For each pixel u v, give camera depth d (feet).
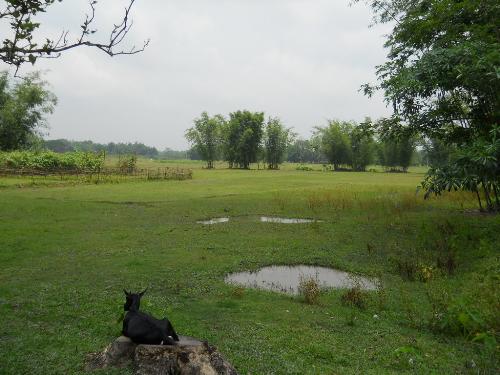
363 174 188.75
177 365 13.93
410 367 16.89
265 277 32.30
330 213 60.70
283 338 19.48
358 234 45.93
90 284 28.32
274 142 246.88
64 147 461.78
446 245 38.99
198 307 24.38
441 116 45.75
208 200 74.13
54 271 31.35
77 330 19.85
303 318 22.77
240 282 30.68
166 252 38.29
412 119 47.24
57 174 122.42
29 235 43.37
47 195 77.30
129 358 15.08
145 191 89.45
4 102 164.96
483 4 41.16
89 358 15.97
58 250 37.88
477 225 44.14
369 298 26.32
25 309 22.94
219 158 258.37
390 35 52.54
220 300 25.81
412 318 22.59
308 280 30.76
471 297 23.09
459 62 36.27
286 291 28.71
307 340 19.38
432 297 23.25
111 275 30.66
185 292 27.27
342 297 26.23
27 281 28.63
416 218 51.70
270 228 50.29
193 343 14.96
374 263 35.73
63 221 52.34
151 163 305.73
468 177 33.22
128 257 36.11
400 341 19.69
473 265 32.65
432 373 15.90
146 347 14.26
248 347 18.11
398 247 39.93
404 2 55.21
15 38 13.55
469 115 44.19
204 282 29.60
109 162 219.20
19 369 15.26
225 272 32.71
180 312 23.29
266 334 19.93
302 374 15.70
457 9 42.55
